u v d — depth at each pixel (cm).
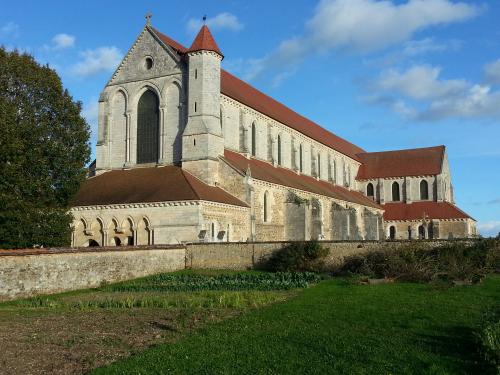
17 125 4122
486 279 3238
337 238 7406
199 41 5819
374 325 1948
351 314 2159
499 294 2666
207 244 4562
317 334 1805
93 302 2734
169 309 2486
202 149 5600
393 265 3341
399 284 3092
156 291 3228
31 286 3084
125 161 6241
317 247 4009
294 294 2867
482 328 1706
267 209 5916
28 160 4197
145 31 6303
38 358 1608
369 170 10819
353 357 1508
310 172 8494
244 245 4428
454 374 1345
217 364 1463
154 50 6219
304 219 6131
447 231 9238
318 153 8894
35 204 4150
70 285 3372
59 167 4484
